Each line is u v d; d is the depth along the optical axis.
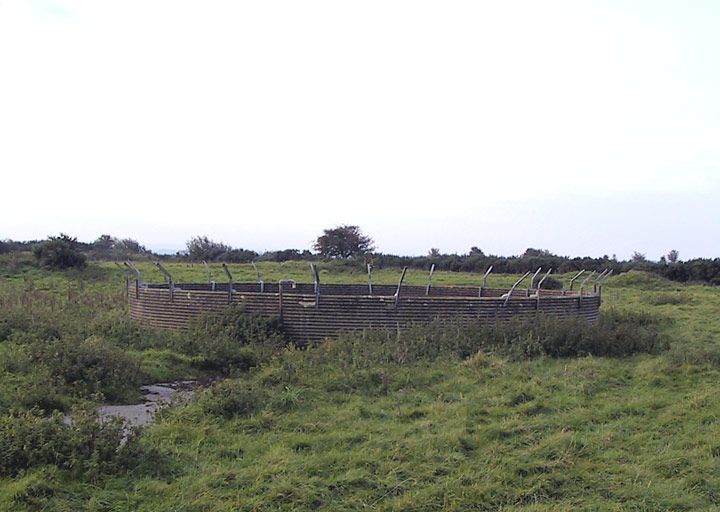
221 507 6.85
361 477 7.65
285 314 16.20
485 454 8.57
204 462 8.04
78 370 11.19
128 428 8.90
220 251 48.84
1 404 9.48
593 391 11.56
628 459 8.61
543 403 10.59
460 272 41.91
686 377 12.59
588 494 7.68
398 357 13.22
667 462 8.46
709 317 22.81
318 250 54.75
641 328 18.23
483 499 7.42
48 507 6.59
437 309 16.33
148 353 13.52
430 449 8.52
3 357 11.68
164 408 9.96
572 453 8.68
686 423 9.95
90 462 7.37
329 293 22.45
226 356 13.79
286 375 11.83
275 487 7.28
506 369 12.66
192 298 16.95
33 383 10.42
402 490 7.50
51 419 8.20
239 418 9.65
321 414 10.02
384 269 40.50
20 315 15.09
